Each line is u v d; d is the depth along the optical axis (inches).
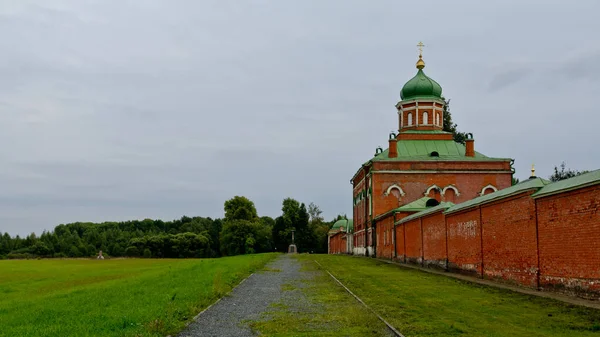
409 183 2610.7
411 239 1930.4
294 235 5068.9
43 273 2294.5
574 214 828.0
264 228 5064.0
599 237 761.0
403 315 683.4
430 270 1566.2
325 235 5536.4
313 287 1081.4
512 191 1048.8
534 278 955.3
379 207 2608.3
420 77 2888.8
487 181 2605.8
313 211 6525.6
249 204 4702.3
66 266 2982.3
